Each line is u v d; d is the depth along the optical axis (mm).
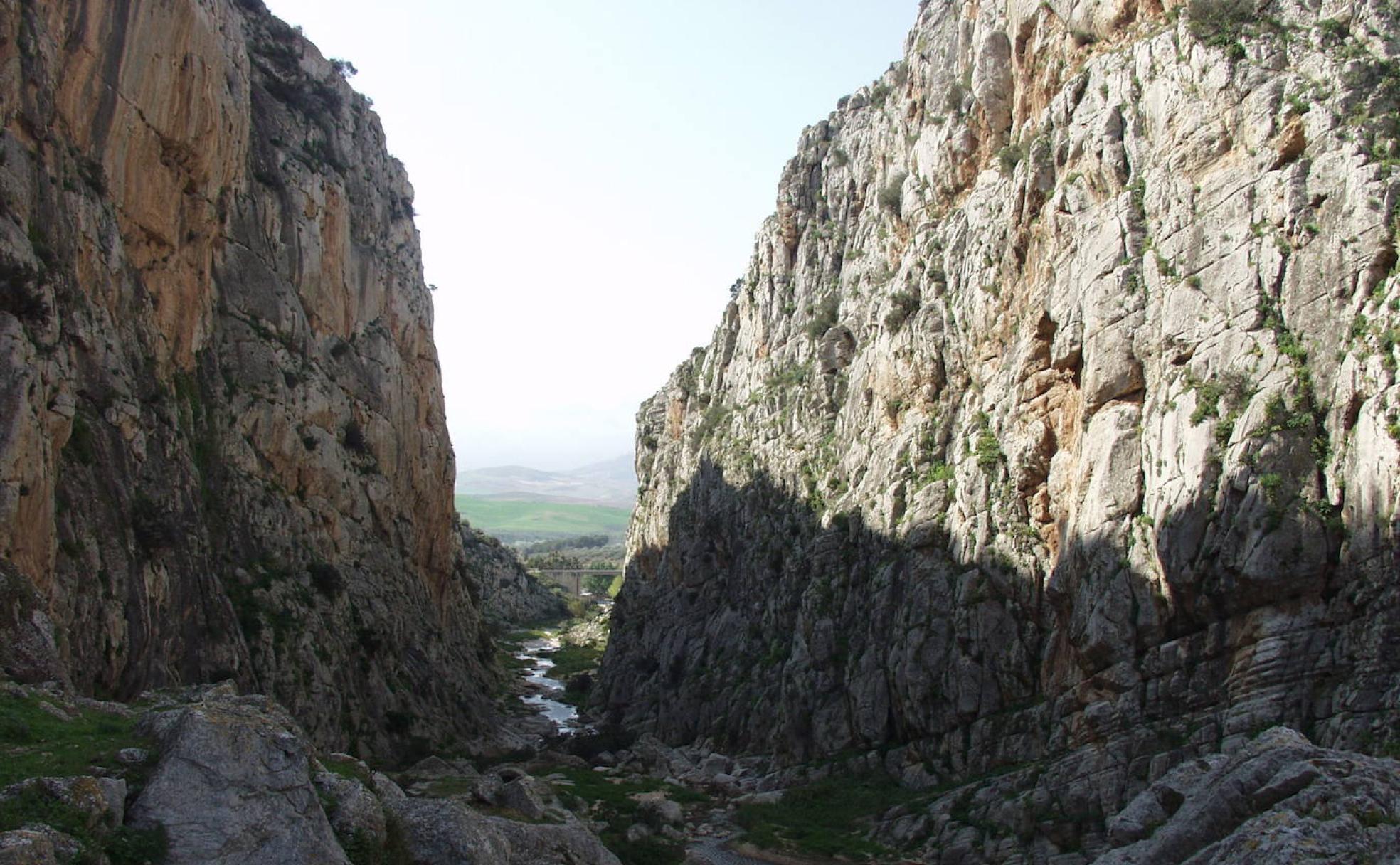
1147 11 45719
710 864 39062
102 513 33125
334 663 48500
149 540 35688
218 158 48250
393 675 57281
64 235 33562
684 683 78375
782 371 84562
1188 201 38812
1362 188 33188
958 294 54938
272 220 57250
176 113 43250
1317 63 36781
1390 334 30797
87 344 34312
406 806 24016
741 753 63594
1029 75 53812
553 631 153125
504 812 33250
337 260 64375
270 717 21969
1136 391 39312
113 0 38656
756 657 69625
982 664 44625
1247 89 37812
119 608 32438
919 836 39750
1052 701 40562
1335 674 29859
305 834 19172
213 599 40469
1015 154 52406
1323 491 31672
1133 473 38000
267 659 43000
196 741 19250
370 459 64375
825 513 64188
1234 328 35438
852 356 72625
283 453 52312
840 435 67625
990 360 50562
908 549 50938
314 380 57219
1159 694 34719
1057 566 40875
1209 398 35062
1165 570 34781
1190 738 32750
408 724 54625
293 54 66062
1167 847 20516
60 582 29938
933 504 50625
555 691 100812
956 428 52812
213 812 18469
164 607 35844
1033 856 34844
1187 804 21453
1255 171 36750
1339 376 32219
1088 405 40719
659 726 77188
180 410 42844
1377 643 28812
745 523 80438
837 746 52156
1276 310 34781
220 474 46250
